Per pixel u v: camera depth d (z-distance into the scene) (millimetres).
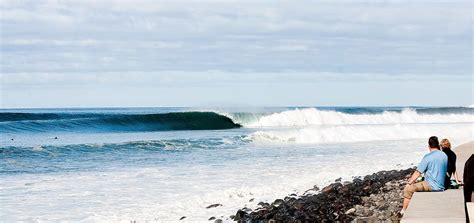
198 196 14930
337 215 11531
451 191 11242
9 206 13680
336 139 39219
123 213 12898
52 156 25344
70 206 13742
